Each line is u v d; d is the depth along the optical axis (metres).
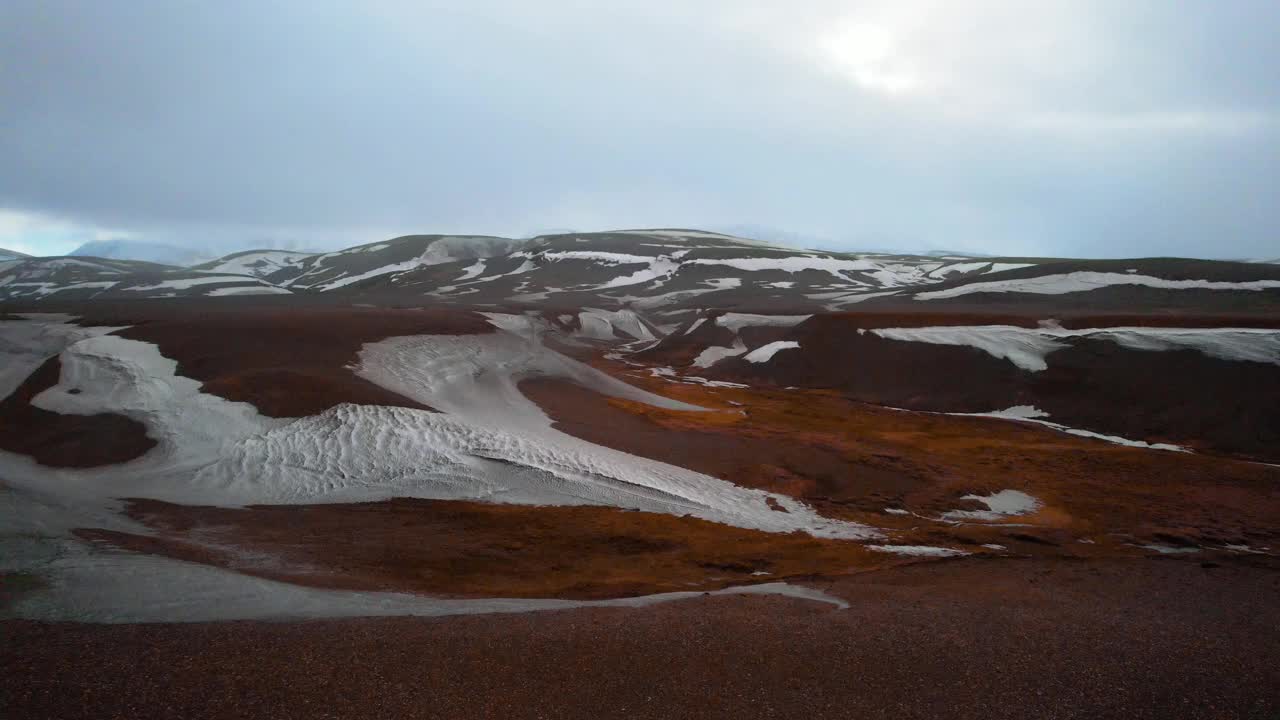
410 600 10.30
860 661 8.00
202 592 9.95
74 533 13.37
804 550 15.40
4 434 21.73
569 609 9.79
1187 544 16.53
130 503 16.41
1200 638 9.27
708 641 8.39
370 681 6.93
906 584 12.30
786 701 6.99
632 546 15.36
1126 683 7.72
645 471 21.77
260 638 7.92
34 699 6.20
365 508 17.14
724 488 20.88
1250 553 15.80
